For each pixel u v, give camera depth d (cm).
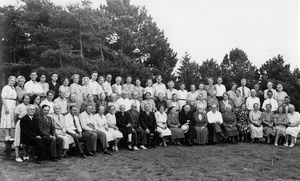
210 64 3759
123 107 1174
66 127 1023
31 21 2775
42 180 738
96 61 2978
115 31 3341
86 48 3156
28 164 880
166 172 830
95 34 3066
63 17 2850
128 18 3475
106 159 974
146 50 3534
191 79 3450
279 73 3281
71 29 2891
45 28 2711
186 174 814
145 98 1309
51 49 2706
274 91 1430
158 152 1096
